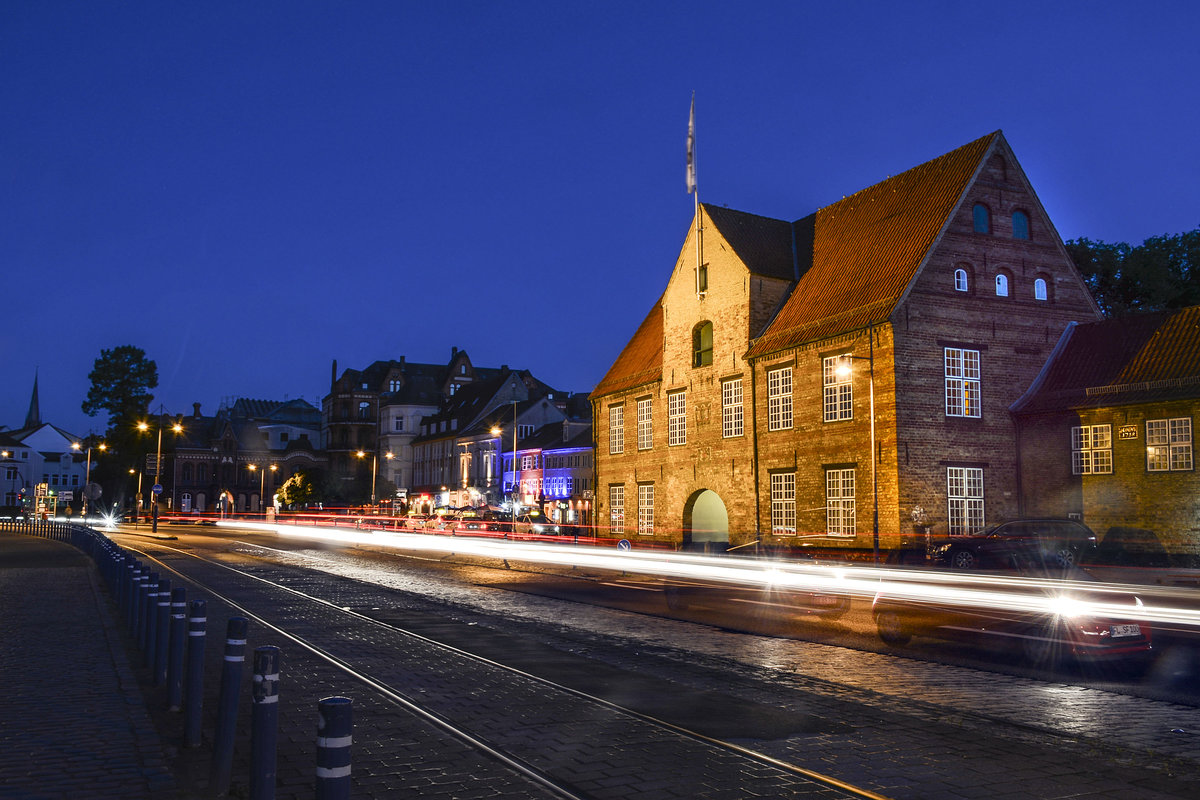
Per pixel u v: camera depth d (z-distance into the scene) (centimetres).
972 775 718
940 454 3127
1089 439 3097
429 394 11806
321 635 1479
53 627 1485
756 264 3859
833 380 3356
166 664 1052
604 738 820
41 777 676
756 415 3734
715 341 4006
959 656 1314
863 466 3188
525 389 10162
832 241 3878
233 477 12644
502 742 803
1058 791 680
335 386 12412
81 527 3925
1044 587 1342
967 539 2464
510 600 2094
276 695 557
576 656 1299
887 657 1309
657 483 4428
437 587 2409
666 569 2977
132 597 1412
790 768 725
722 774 711
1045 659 1265
